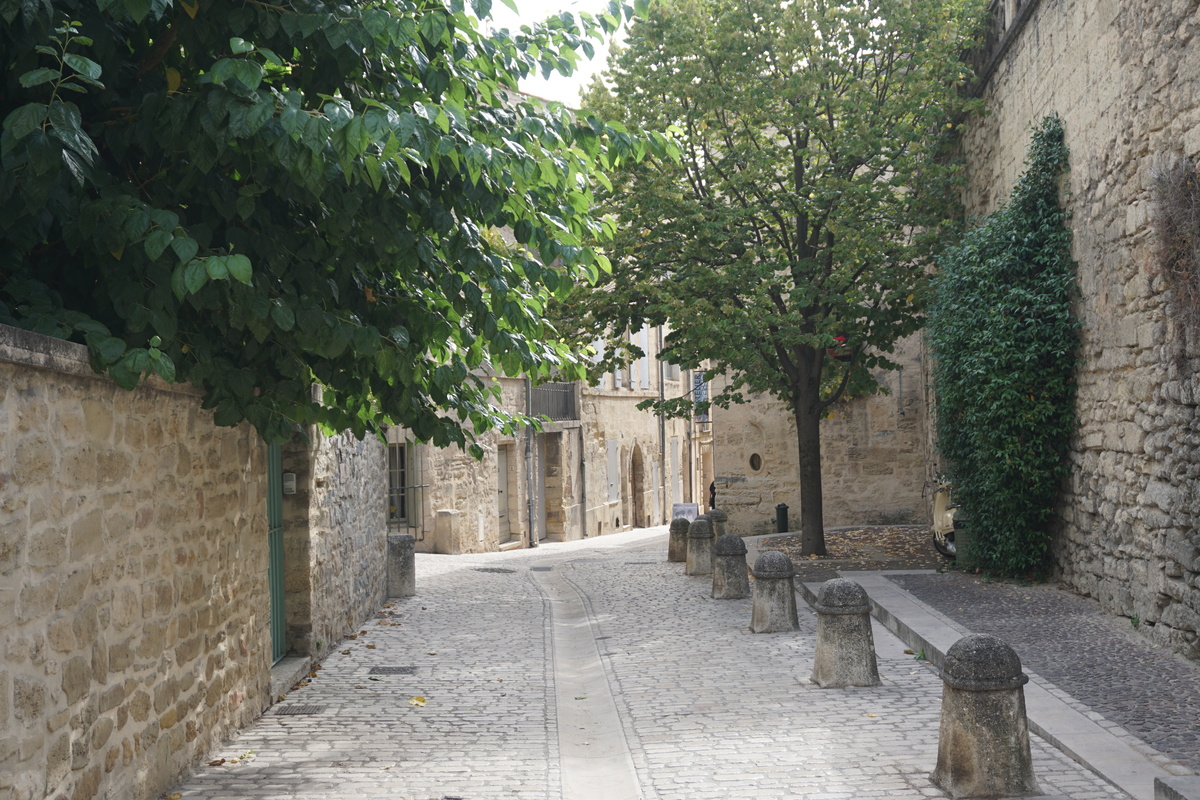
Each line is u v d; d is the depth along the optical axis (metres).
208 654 6.21
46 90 4.70
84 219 4.43
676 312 14.09
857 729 6.56
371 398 7.19
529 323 6.09
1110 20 9.64
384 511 13.70
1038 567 12.27
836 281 15.02
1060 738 5.89
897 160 15.44
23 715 3.86
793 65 16.23
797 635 10.02
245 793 5.43
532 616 12.20
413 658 9.53
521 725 7.02
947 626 9.41
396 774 5.81
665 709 7.33
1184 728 6.04
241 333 5.59
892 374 22.28
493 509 25.59
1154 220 8.37
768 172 15.63
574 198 6.32
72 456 4.34
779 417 22.81
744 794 5.36
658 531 32.53
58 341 4.08
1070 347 11.26
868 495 22.42
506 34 5.96
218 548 6.44
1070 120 10.98
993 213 13.27
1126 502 9.62
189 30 4.85
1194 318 7.88
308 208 5.78
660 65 15.99
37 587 4.00
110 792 4.71
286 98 4.35
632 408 35.81
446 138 4.60
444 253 6.19
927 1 14.91
